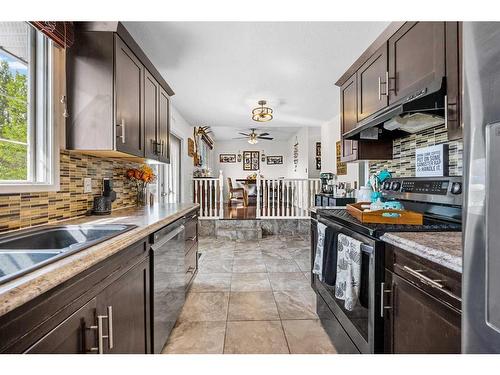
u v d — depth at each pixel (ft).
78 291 2.70
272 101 12.78
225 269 10.44
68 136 5.34
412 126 6.26
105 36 5.36
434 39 4.76
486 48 1.97
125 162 8.50
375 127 7.01
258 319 6.68
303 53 7.92
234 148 35.01
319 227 6.32
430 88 4.50
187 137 17.19
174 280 6.20
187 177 17.11
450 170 5.50
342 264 4.86
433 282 2.89
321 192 16.22
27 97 4.79
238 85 10.56
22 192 4.38
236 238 15.79
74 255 2.84
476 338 2.07
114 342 3.43
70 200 5.66
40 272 2.33
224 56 8.08
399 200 6.56
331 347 5.55
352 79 8.15
